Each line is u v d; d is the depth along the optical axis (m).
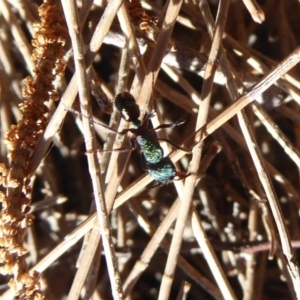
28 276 0.08
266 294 0.10
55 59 0.09
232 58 0.10
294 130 0.10
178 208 0.09
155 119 0.09
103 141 0.10
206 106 0.09
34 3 0.10
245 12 0.11
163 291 0.09
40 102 0.08
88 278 0.09
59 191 0.11
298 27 0.11
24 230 0.08
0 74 0.10
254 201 0.10
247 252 0.10
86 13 0.09
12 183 0.08
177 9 0.08
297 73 0.10
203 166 0.09
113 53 0.10
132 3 0.09
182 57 0.10
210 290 0.10
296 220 0.10
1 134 0.10
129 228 0.10
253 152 0.09
